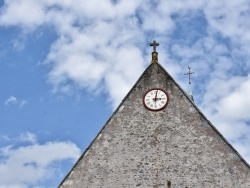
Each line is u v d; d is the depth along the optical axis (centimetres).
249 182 2433
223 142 2566
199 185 2461
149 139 2627
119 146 2622
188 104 2716
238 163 2492
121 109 2742
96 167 2570
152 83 2812
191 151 2564
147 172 2525
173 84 2794
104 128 2689
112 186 2505
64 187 2530
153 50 2939
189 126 2642
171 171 2516
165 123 2669
